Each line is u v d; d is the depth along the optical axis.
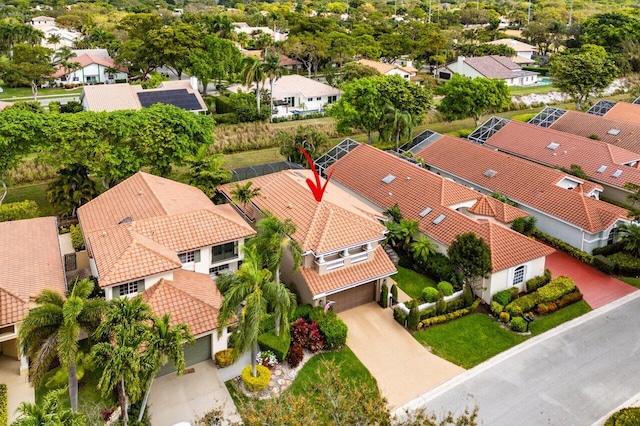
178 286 30.83
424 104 64.94
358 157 53.44
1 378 27.62
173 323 28.42
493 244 36.72
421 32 132.25
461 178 53.47
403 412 26.45
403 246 41.16
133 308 22.66
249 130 70.94
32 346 21.27
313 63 113.94
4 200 49.69
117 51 111.44
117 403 25.69
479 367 30.02
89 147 45.50
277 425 19.31
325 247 33.38
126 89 72.62
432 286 37.81
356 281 34.03
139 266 30.42
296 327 31.36
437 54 116.44
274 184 42.50
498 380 28.94
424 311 33.84
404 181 47.34
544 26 137.88
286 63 114.94
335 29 129.12
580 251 42.31
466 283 35.53
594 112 76.94
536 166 50.06
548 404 27.20
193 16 132.88
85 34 138.50
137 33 106.56
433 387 28.41
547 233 45.50
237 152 67.81
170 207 37.28
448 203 42.91
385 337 32.47
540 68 119.12
